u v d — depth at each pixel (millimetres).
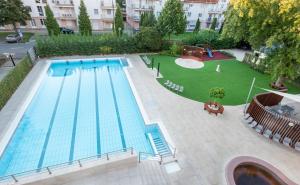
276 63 16969
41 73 20531
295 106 16797
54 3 39875
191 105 16422
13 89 16734
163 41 29141
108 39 26312
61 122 14336
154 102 16469
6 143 11570
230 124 14320
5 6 31281
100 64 25375
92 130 13742
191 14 48844
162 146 12375
